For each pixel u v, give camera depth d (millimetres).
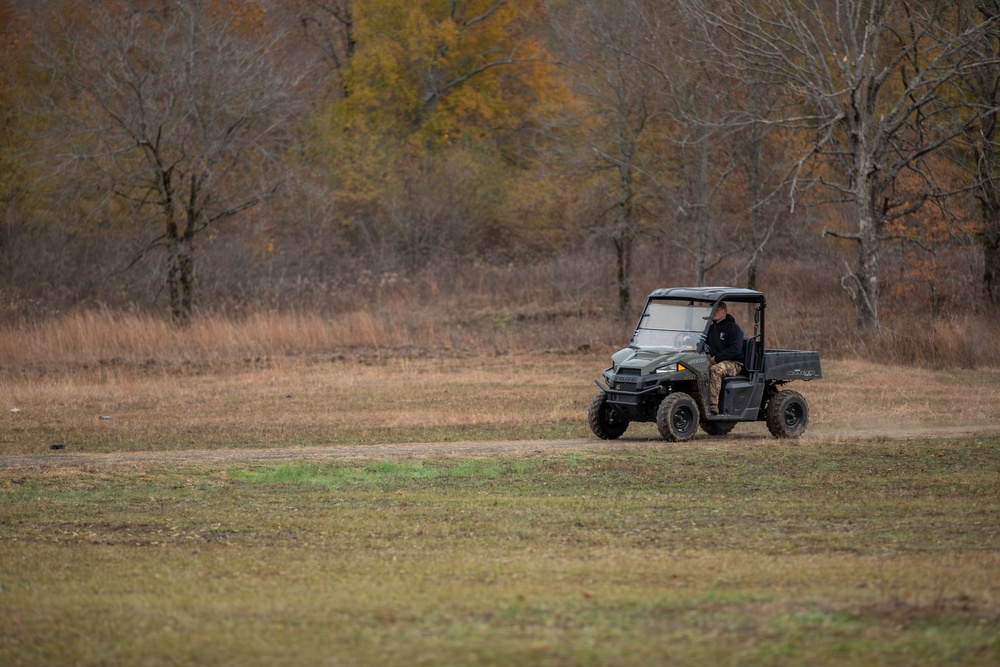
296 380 93188
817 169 137875
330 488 47312
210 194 125250
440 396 83125
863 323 113625
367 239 164875
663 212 137125
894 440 60438
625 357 61281
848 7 114375
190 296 123312
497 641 23062
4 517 41062
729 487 46500
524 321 135750
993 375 93562
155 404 79750
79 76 129375
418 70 189500
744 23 117562
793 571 30156
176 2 134625
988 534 36156
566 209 162500
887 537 35688
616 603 26250
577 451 57281
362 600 27172
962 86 131000
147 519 40438
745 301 62281
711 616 24828
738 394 61094
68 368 100812
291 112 135000
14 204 141375
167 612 26328
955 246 126250
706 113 122812
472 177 171250
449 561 32656
